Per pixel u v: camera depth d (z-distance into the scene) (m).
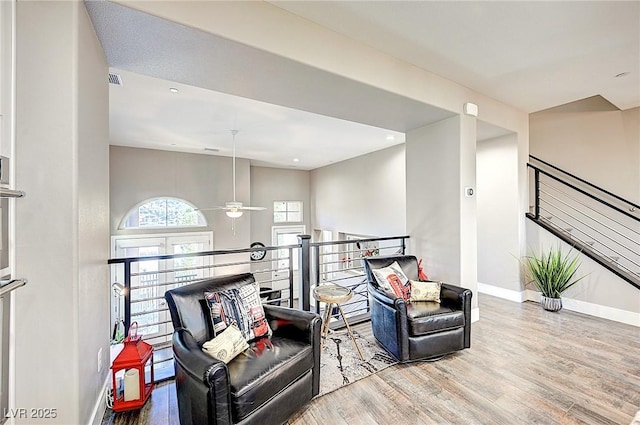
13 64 1.30
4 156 1.24
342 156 7.12
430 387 2.19
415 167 3.98
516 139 4.27
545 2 2.04
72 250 1.47
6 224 1.29
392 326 2.54
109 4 1.60
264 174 8.59
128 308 2.29
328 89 2.71
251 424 1.54
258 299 2.22
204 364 1.47
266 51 2.07
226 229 7.10
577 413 1.89
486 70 3.05
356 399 2.06
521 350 2.76
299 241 3.24
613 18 2.21
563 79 3.23
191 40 1.93
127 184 6.07
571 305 3.92
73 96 1.48
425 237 3.85
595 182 4.36
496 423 1.81
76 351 1.46
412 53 2.73
